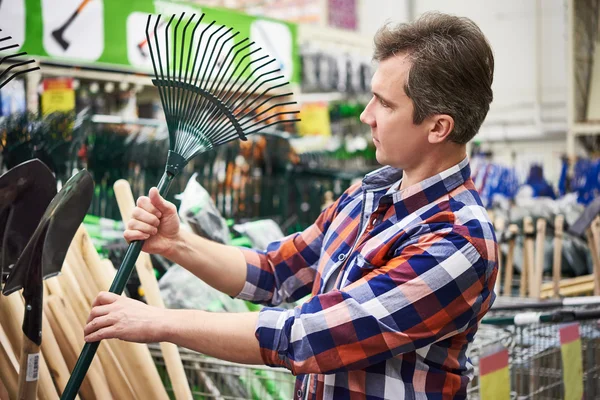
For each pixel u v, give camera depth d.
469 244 1.23
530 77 8.01
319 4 8.08
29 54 2.93
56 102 3.23
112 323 1.15
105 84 3.72
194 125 1.36
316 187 3.91
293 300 1.60
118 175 2.76
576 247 3.69
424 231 1.26
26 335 1.13
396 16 8.75
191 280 2.11
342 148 4.98
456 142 1.29
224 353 1.19
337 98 5.50
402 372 1.27
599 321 2.52
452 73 1.23
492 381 1.75
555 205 3.97
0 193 1.11
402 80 1.25
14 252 1.17
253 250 1.57
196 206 2.03
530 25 8.00
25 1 2.90
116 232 2.32
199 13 3.51
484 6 8.30
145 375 1.57
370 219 1.36
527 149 8.07
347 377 1.29
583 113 6.21
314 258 1.56
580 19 6.19
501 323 2.05
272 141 3.82
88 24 3.09
